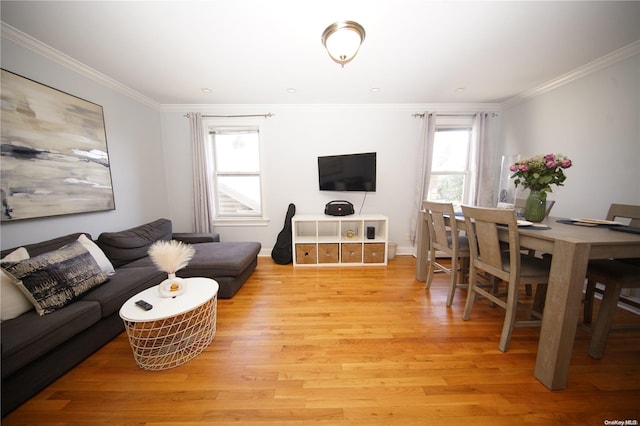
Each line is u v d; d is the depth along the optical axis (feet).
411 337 5.24
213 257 7.45
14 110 5.24
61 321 3.92
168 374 4.20
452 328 5.58
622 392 3.74
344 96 9.67
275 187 11.18
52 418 3.40
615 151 6.49
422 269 8.30
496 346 4.92
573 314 3.59
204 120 10.64
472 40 5.84
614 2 4.57
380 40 5.83
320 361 4.52
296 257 10.04
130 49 6.13
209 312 5.18
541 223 5.38
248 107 10.55
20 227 5.43
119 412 3.50
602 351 4.38
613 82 6.48
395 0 4.54
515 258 4.42
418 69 7.34
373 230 10.36
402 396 3.76
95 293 4.98
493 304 6.68
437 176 11.31
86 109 6.91
